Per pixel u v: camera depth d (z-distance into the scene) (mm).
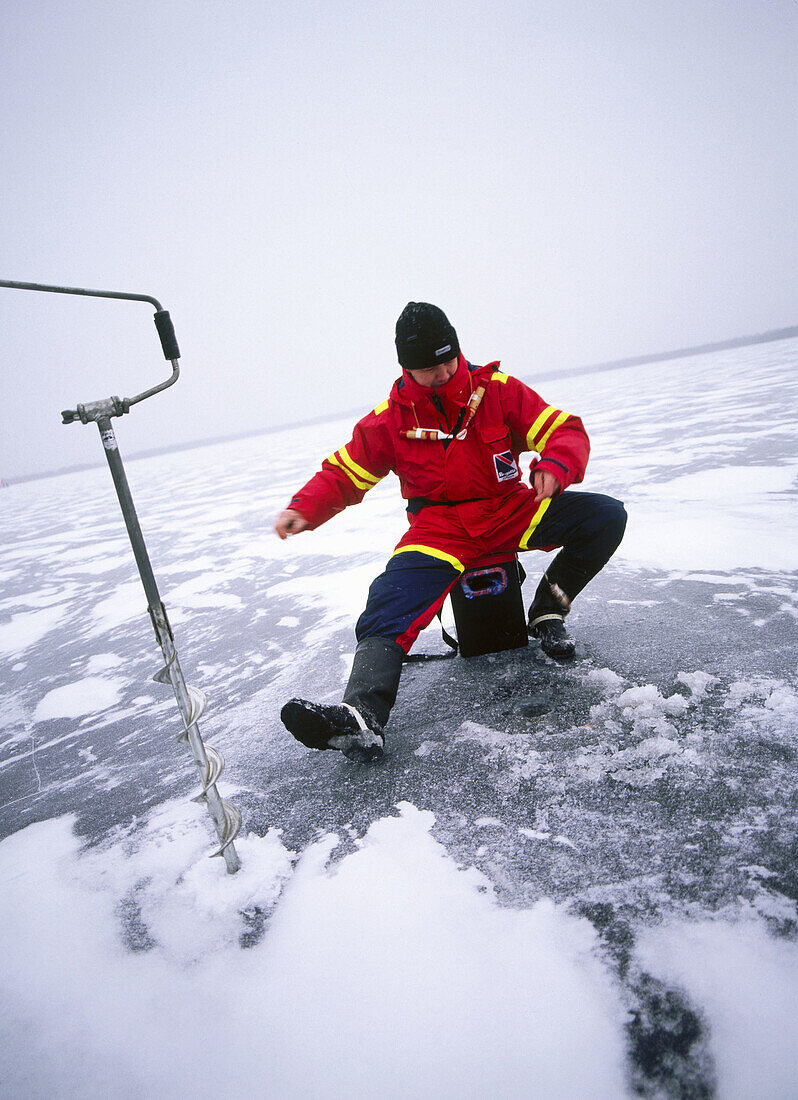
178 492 12906
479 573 2096
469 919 1146
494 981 1021
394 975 1062
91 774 2012
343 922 1189
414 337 1688
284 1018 1024
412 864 1304
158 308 1252
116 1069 995
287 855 1403
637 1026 922
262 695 2359
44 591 5359
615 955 1031
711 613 2336
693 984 963
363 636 1755
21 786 2023
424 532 1901
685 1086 840
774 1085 821
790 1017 896
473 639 2188
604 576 2953
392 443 1887
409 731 1820
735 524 3498
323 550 4852
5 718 2652
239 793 1686
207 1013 1061
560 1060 894
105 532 8656
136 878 1433
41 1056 1036
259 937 1197
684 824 1282
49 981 1188
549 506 1971
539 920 1119
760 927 1034
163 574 5094
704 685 1780
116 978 1167
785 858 1155
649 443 7094
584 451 1742
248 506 8758
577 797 1418
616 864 1213
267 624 3281
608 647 2152
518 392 1850
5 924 1362
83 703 2670
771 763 1415
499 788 1495
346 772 1688
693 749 1508
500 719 1793
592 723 1694
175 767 1942
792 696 1668
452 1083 886
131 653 3254
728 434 6828
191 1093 935
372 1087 899
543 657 2129
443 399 1799
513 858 1273
